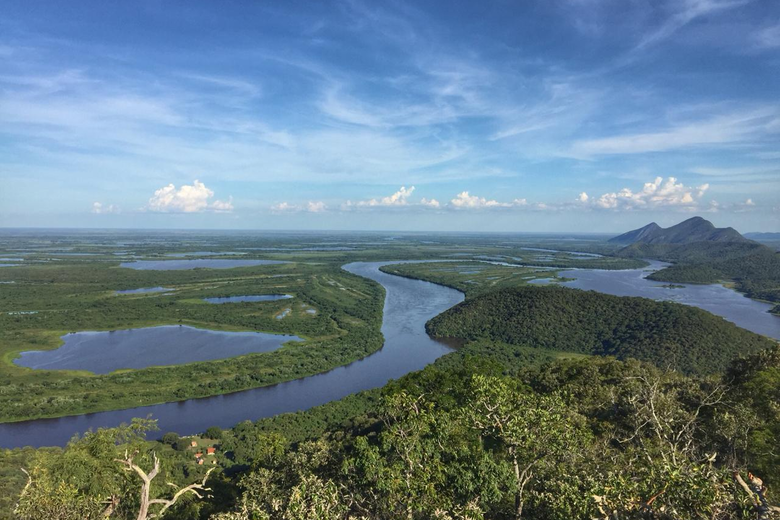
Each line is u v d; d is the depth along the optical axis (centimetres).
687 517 1436
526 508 2133
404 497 2070
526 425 2289
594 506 1562
